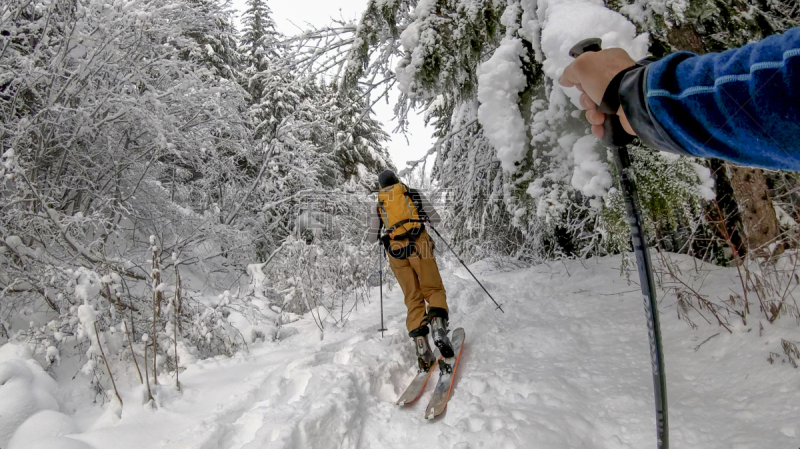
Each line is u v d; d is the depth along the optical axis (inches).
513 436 78.4
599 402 87.4
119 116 173.5
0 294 117.0
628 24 97.6
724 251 152.3
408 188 139.4
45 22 152.1
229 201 303.7
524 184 139.8
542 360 110.8
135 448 86.3
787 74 22.4
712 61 26.5
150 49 183.9
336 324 165.6
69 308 116.7
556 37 102.1
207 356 137.3
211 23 216.4
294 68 202.1
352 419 94.0
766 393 77.5
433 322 117.6
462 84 156.5
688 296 119.8
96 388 104.5
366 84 202.1
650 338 54.4
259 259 323.0
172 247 200.7
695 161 104.6
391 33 176.7
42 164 168.7
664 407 54.1
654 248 164.2
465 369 116.1
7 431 84.4
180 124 220.2
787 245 129.3
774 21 149.1
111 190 191.6
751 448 66.4
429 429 91.4
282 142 357.1
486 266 264.2
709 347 98.3
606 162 108.1
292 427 84.2
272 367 121.9
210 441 86.0
